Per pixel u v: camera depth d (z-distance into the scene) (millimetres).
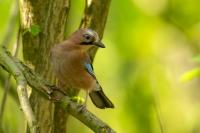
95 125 8289
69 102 8516
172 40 15820
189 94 15422
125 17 15508
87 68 10305
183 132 15242
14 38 13523
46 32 9758
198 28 15805
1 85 11672
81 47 10250
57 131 10109
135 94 15000
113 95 15227
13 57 8758
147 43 15602
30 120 7465
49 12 9758
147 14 15602
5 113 12812
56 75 10000
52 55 9836
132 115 14930
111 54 15695
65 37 11211
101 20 10508
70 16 12453
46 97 8617
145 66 15406
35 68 9734
